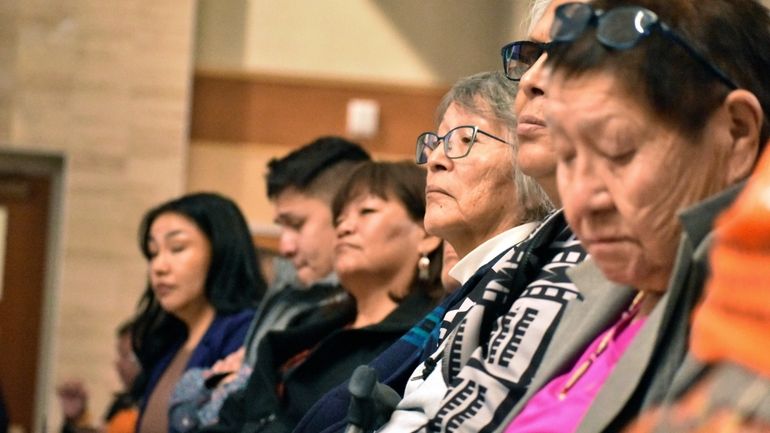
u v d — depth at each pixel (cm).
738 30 229
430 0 1602
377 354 486
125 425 753
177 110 1525
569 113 223
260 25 1577
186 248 687
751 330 133
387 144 1583
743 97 222
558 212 327
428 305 498
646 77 219
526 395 257
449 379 325
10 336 1559
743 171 226
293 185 645
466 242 415
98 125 1516
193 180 1554
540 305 298
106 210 1512
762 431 128
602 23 221
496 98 412
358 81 1583
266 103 1571
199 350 661
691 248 206
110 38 1521
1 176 1550
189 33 1530
